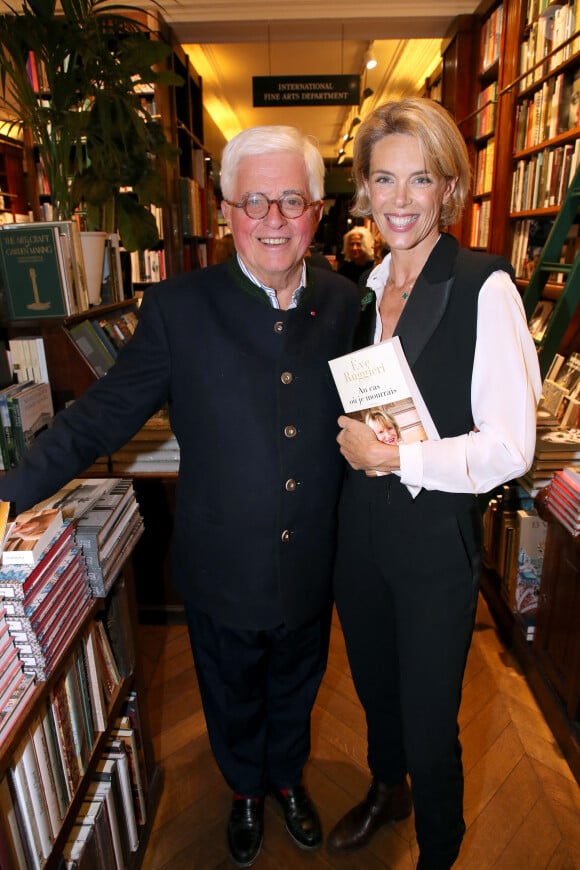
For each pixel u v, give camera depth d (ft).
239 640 4.23
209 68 20.43
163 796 5.44
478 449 3.19
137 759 4.76
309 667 4.73
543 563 6.40
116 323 7.68
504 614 7.47
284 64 20.06
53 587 3.24
